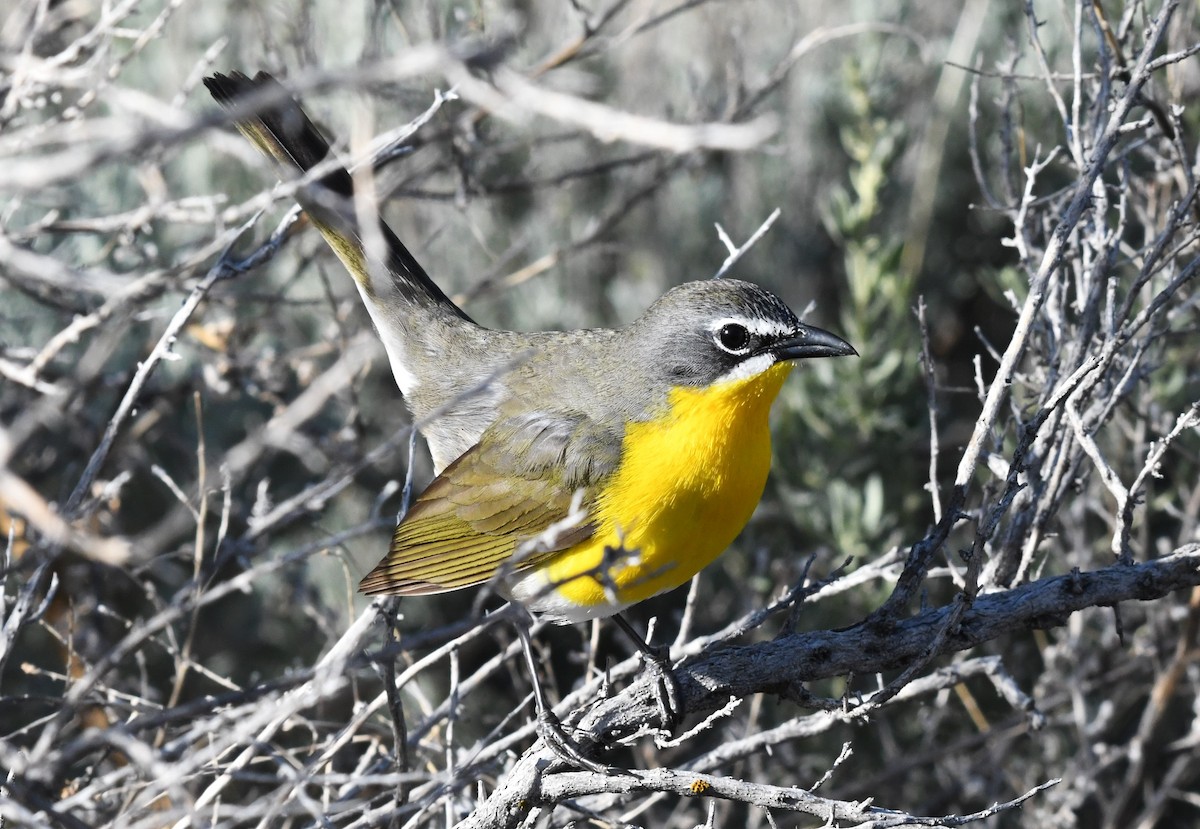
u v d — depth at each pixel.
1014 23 14.95
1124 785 11.49
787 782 11.95
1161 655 11.34
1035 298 7.38
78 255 12.64
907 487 13.55
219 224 9.29
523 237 13.56
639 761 11.61
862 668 7.98
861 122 13.63
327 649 11.57
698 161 12.86
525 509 9.09
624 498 8.84
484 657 13.53
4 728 11.56
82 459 11.66
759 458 9.02
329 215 10.55
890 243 13.38
